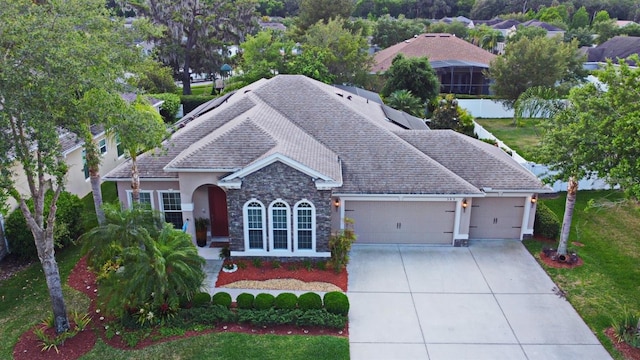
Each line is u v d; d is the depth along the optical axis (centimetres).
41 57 1217
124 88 1584
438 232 2139
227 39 5375
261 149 1955
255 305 1606
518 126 4194
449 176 2075
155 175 2045
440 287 1819
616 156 1460
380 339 1524
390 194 2025
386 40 7812
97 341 1483
